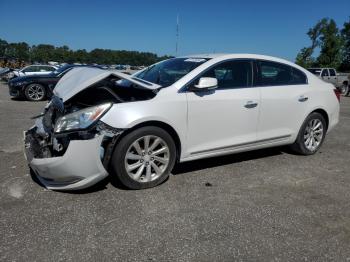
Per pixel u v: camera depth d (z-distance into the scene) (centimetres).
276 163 538
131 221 347
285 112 531
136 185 416
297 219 361
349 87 2231
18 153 557
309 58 5019
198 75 454
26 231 324
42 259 285
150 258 290
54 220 345
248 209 379
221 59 482
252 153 584
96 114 381
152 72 514
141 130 405
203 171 491
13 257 286
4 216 350
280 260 292
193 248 305
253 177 475
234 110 474
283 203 397
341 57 5025
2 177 452
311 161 555
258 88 504
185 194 413
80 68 482
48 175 392
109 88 426
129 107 399
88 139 377
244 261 289
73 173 381
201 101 446
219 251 302
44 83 1328
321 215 371
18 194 402
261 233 332
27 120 866
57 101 428
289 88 539
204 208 379
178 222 347
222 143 474
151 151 421
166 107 419
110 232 326
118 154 399
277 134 530
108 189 420
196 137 450
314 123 582
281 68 543
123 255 293
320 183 462
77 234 321
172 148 432
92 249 300
